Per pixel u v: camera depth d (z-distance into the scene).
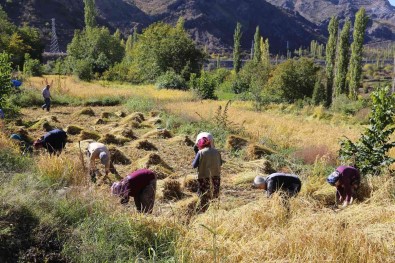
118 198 6.00
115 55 68.56
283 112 30.23
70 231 4.74
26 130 13.86
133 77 49.00
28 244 4.42
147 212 6.29
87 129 15.27
